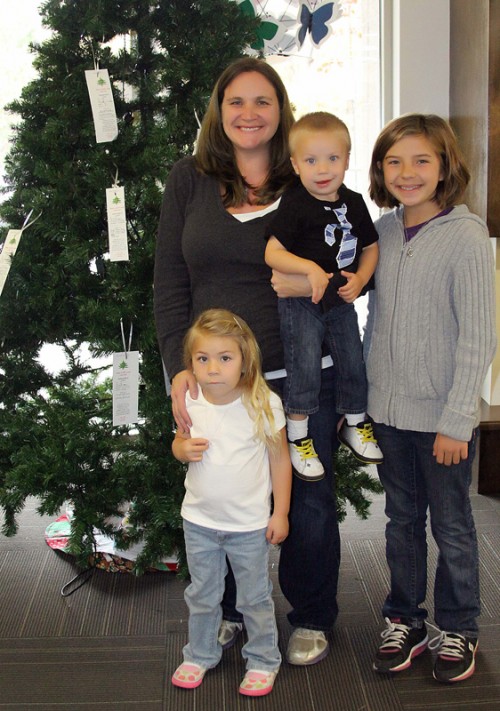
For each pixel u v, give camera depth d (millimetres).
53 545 2580
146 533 2270
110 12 2004
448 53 3029
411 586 1931
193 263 1726
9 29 2975
